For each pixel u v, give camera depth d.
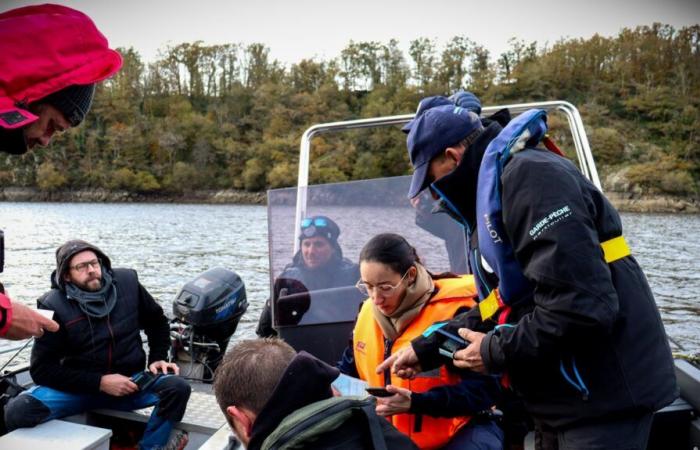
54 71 1.34
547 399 1.42
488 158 1.43
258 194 71.56
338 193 2.61
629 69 73.38
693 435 2.15
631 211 55.22
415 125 1.62
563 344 1.27
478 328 1.62
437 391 1.74
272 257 2.54
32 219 41.75
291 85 88.56
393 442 1.16
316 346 2.45
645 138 65.19
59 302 2.93
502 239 1.42
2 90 1.30
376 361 1.94
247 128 79.69
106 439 2.41
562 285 1.24
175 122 75.81
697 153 62.06
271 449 1.04
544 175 1.31
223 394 1.19
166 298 14.01
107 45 1.46
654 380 1.34
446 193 1.57
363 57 88.31
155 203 70.94
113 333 3.01
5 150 1.45
